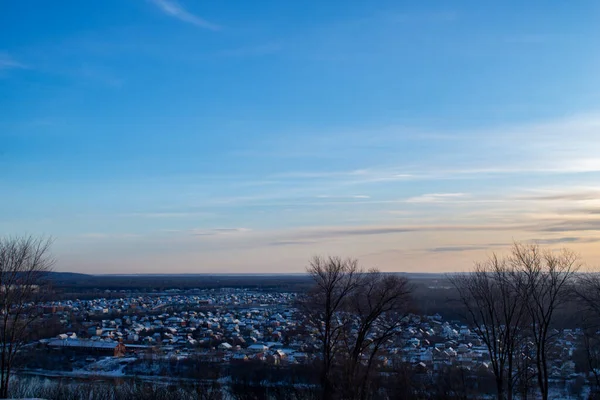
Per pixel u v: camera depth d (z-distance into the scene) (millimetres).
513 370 50688
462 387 50469
